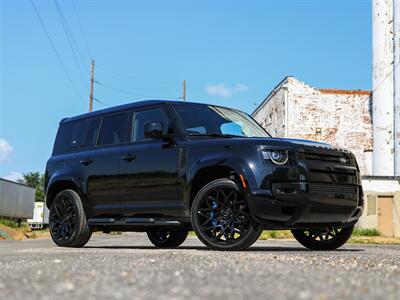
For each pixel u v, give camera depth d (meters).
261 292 2.26
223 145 6.24
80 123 8.19
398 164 29.53
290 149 6.02
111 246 8.59
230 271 3.09
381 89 33.78
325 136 36.75
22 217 34.69
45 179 8.32
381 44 33.91
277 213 5.88
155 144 6.87
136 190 6.95
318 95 36.84
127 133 7.35
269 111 40.12
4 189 31.45
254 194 5.85
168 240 8.58
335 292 2.28
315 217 6.13
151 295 2.18
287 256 4.96
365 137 37.03
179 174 6.50
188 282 2.57
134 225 6.93
